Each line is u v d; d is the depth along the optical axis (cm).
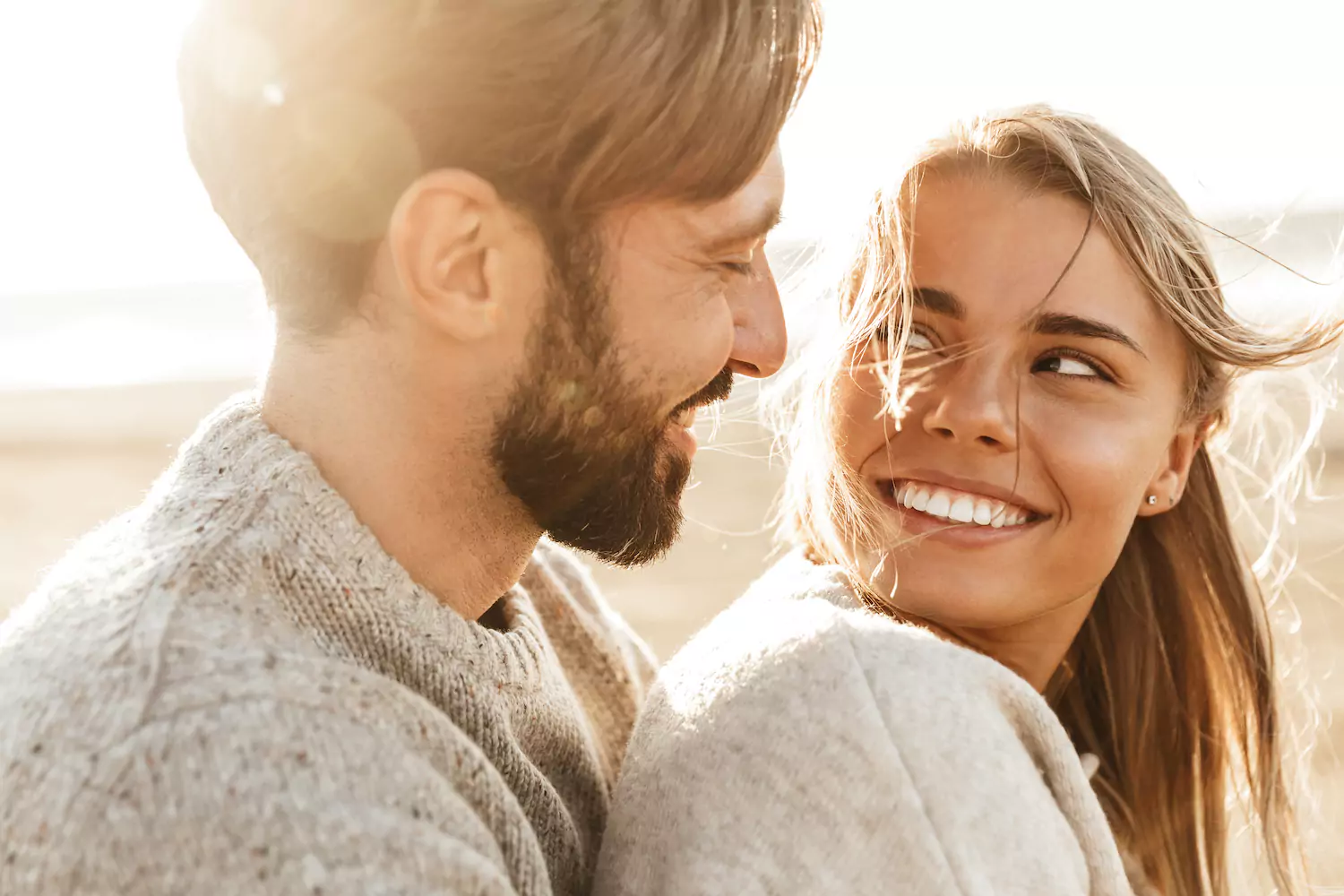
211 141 122
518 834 114
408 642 117
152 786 93
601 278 123
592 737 161
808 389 182
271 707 98
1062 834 125
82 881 92
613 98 115
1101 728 209
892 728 120
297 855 92
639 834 128
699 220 125
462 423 123
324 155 116
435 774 105
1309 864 241
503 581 135
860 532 166
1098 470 162
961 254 161
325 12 115
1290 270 181
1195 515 201
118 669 99
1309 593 536
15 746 98
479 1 114
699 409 147
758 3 119
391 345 120
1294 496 219
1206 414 181
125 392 1927
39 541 982
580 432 126
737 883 117
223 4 120
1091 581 170
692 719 130
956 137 165
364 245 117
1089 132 166
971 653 132
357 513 120
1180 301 167
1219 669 206
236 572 107
